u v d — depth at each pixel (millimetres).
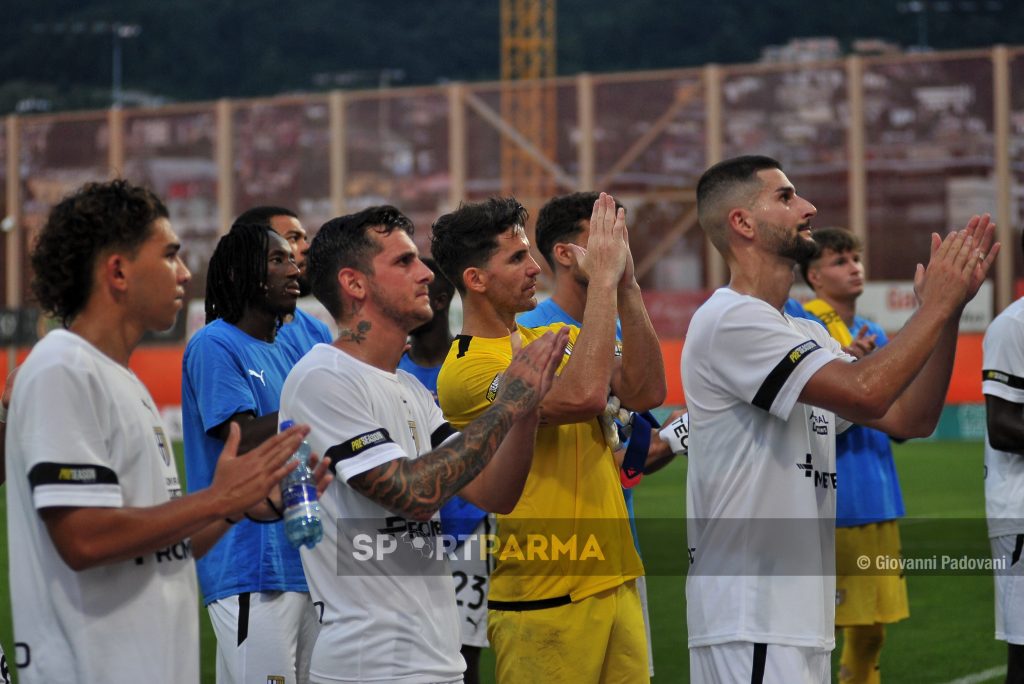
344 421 8523
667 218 90562
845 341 16922
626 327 10281
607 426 10312
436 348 15297
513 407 8633
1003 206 82750
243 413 11250
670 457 12641
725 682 9547
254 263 11812
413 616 8711
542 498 9953
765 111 88125
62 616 7297
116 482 7219
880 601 15281
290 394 8758
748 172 10000
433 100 95625
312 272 9164
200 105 99125
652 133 90938
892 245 85125
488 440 8469
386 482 8234
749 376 9414
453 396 10242
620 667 10133
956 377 69688
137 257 7547
